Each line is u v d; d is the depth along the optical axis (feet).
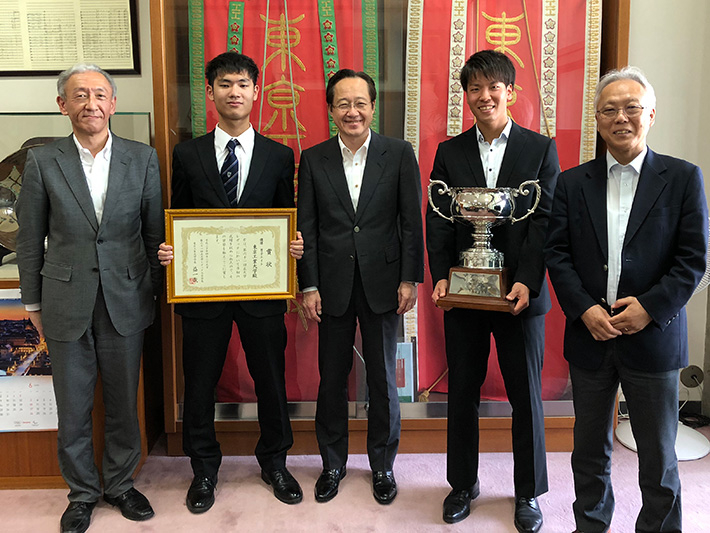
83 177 6.07
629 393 5.35
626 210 5.30
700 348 8.99
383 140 6.66
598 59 7.59
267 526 6.34
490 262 5.96
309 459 7.91
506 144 6.10
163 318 7.70
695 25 8.46
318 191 6.61
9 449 7.14
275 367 6.78
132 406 6.57
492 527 6.30
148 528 6.33
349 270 6.53
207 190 6.49
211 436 6.91
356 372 8.02
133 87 8.70
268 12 7.59
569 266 5.53
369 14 7.61
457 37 7.61
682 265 5.00
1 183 7.15
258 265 6.53
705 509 6.55
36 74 8.67
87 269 6.09
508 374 6.22
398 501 6.81
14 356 6.95
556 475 7.36
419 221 6.64
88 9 8.55
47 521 6.50
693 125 8.62
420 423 8.02
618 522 6.31
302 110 7.74
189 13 7.55
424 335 8.04
